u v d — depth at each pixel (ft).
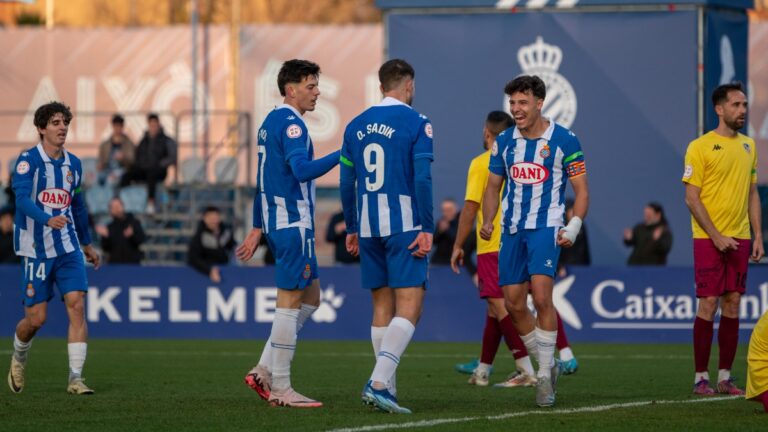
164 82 274.36
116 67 275.59
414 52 184.75
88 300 177.58
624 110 181.47
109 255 190.90
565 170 90.43
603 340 166.30
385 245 86.28
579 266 167.32
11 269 179.11
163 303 176.35
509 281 92.79
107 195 222.69
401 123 85.35
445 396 100.53
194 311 175.73
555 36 182.29
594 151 182.29
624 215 181.68
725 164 101.24
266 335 174.50
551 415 85.20
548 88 182.91
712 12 183.32
